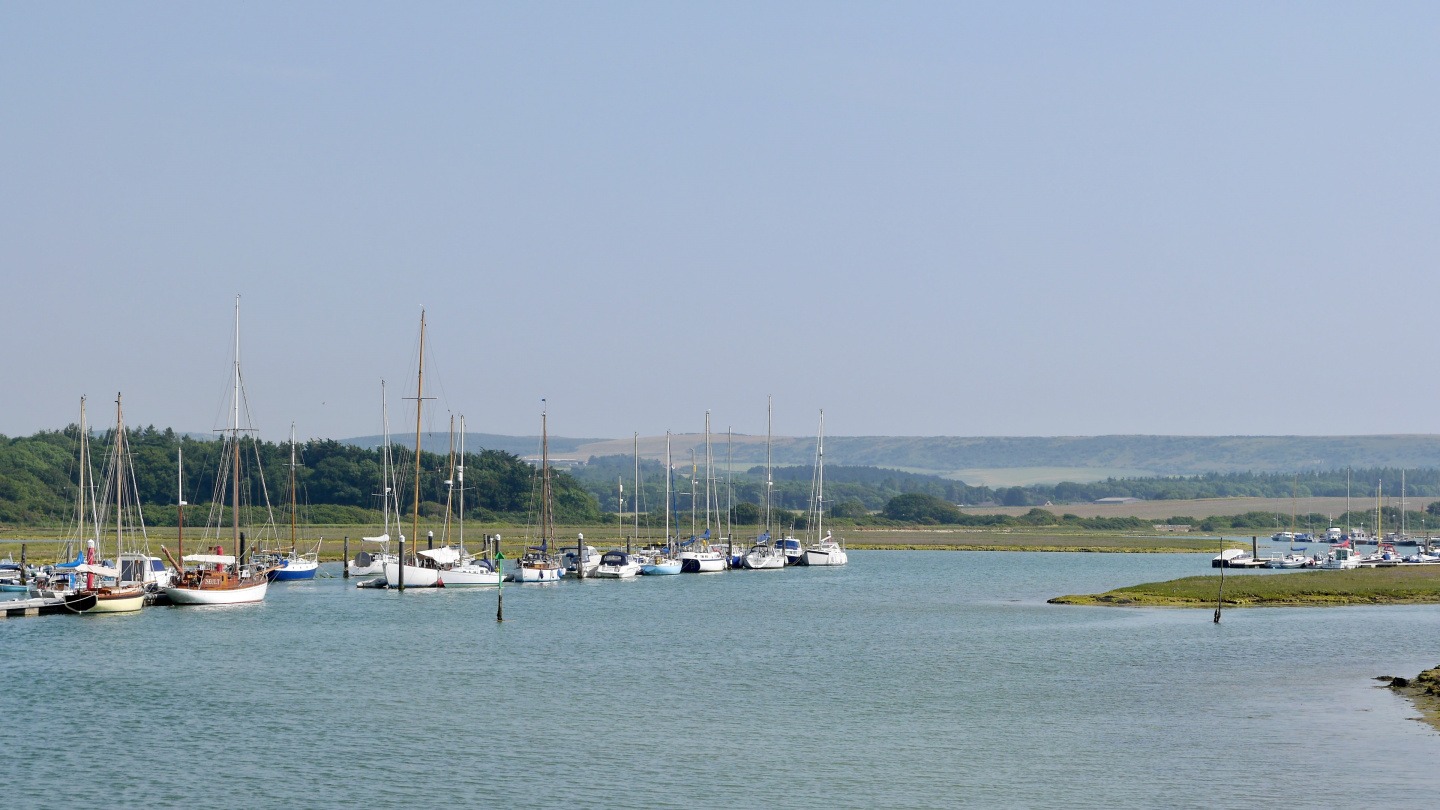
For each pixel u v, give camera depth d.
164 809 48.75
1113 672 80.44
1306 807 48.56
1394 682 74.31
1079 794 50.78
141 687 74.06
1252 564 190.50
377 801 49.91
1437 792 50.28
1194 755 56.97
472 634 100.25
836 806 49.50
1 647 90.19
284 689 73.88
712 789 51.88
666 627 106.38
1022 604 129.00
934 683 76.75
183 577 119.56
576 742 60.12
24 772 54.03
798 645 94.56
